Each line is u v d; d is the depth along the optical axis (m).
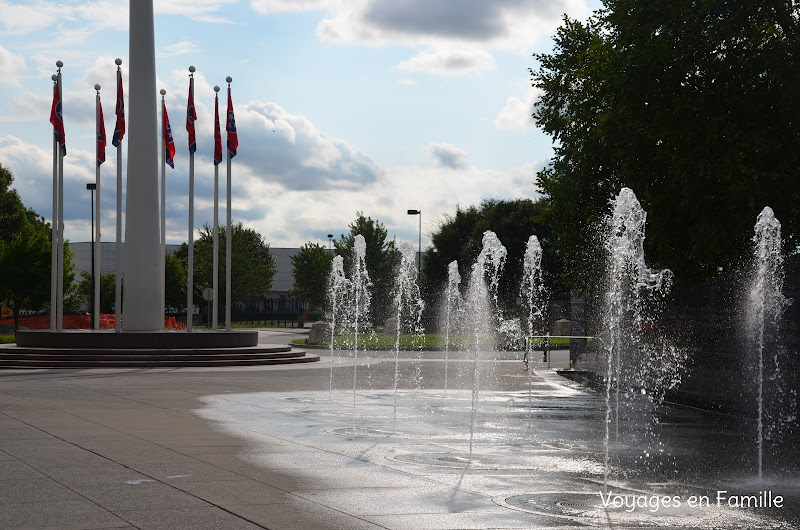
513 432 13.20
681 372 18.95
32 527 6.81
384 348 43.41
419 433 12.90
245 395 19.05
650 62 20.45
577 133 25.17
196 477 9.03
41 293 59.25
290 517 7.21
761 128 19.56
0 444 11.39
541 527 7.00
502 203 73.44
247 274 81.31
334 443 11.69
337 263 43.09
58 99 33.72
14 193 82.25
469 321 63.41
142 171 33.12
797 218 19.22
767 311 15.30
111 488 8.41
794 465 10.33
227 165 34.44
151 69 33.22
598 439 12.55
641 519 7.40
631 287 22.30
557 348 45.53
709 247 20.48
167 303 87.19
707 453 11.27
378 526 6.93
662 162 21.14
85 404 16.83
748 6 19.34
